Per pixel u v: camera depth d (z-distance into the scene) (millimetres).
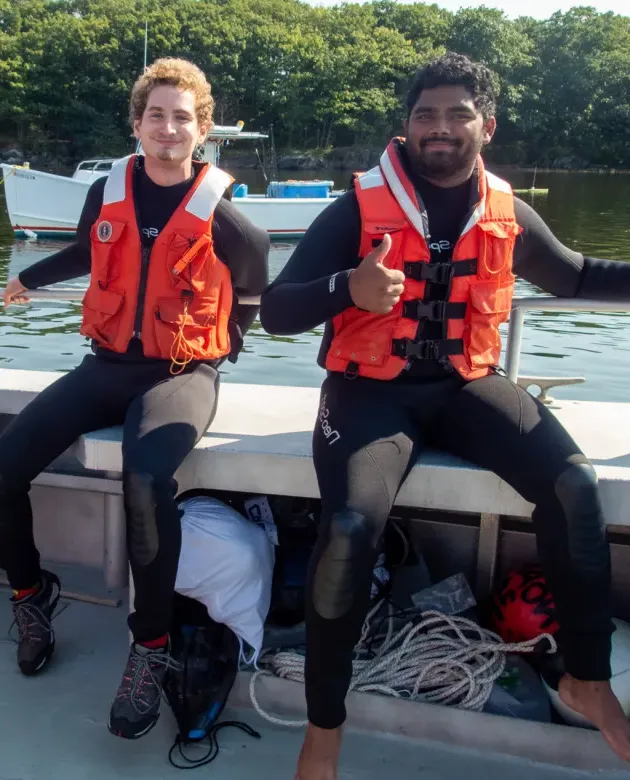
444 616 2145
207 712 2053
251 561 2145
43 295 2717
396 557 2395
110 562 2729
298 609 2232
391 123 79812
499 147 90938
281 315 1949
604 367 10602
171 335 2219
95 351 2318
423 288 2020
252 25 82250
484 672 2057
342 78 78438
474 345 2037
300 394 2674
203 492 2420
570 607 1796
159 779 1922
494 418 1934
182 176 2336
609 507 1948
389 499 1817
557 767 1943
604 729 1793
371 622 2195
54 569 2859
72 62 74062
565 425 2387
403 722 2023
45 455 2164
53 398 2207
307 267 2014
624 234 26594
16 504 2168
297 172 74562
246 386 2771
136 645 2025
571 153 90938
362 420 1938
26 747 2025
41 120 74312
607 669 1796
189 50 76875
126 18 75688
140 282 2244
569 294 2291
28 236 21344
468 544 2453
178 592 2143
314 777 1765
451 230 2059
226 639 2143
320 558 1736
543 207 38375
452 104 1939
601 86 90188
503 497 1955
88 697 2219
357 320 2045
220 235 2303
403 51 82062
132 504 1913
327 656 1747
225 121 79375
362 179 2064
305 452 2094
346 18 91375
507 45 89875
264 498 2381
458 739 2000
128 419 2084
